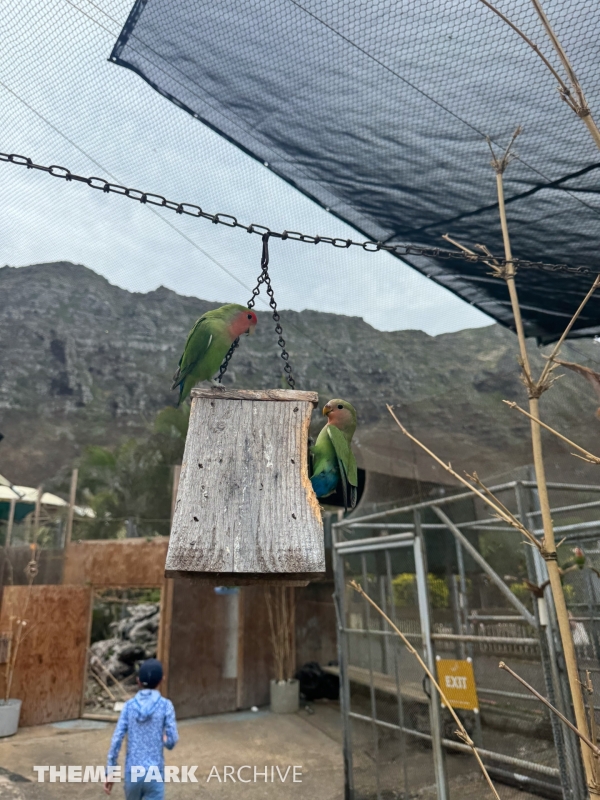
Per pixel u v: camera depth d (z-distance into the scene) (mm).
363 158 3098
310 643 9992
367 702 4934
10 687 8133
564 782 3279
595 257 3691
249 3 2307
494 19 2141
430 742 4262
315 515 1658
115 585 9094
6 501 14516
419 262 4199
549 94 2422
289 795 5520
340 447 2029
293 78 2652
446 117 2660
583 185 2980
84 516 16891
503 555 4586
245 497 1687
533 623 3580
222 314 2477
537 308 4672
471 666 3986
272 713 8781
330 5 2232
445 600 4887
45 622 8570
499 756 4051
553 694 3395
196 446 1825
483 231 3586
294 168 3383
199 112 3084
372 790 4715
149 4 2420
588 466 4051
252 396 1988
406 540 4598
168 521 16125
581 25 2082
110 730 7953
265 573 1554
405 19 2217
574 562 3342
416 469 4961
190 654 8656
